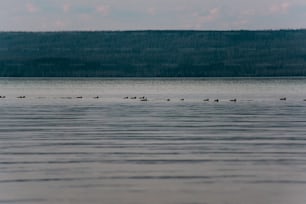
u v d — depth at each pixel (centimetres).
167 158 3538
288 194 2683
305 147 3988
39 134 4734
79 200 2586
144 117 6384
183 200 2584
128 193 2695
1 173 3095
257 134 4719
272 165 3312
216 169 3198
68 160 3472
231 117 6400
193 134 4706
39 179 2958
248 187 2802
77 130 5019
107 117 6397
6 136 4597
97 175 3050
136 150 3847
